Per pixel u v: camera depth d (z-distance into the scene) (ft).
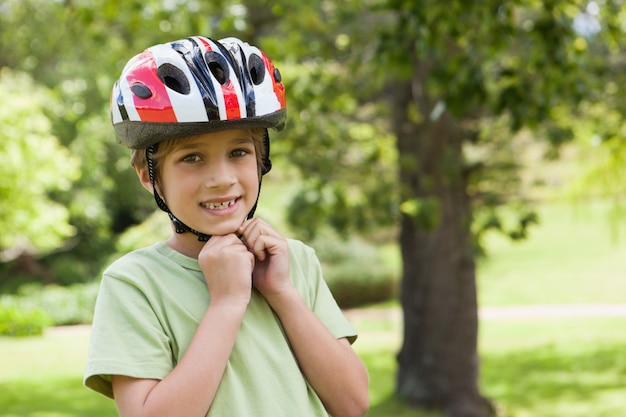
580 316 69.77
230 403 7.17
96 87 74.95
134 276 7.48
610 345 57.72
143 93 7.32
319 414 7.68
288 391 7.42
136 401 7.03
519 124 23.67
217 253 7.38
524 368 52.54
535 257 91.61
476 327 39.47
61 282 88.02
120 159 86.69
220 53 7.47
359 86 34.45
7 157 49.90
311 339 7.61
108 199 89.20
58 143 77.87
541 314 71.92
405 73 23.75
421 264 39.73
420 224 33.65
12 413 41.63
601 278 81.66
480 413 39.17
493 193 36.91
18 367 56.75
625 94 31.09
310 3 31.86
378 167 39.29
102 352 7.17
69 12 35.96
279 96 7.82
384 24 33.45
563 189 36.40
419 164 37.58
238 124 7.38
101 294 7.49
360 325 74.18
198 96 7.23
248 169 7.66
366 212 35.04
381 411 39.73
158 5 31.30
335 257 85.97
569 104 29.84
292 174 44.42
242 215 7.65
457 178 36.37
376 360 56.70
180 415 6.87
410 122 38.17
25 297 80.18
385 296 85.35
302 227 36.91
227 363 7.27
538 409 41.96
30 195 51.65
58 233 55.21
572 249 91.97
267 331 7.61
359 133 38.19
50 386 49.73
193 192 7.48
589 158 34.68
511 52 30.22
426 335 39.70
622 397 43.57
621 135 32.14
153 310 7.39
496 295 81.10
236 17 30.01
